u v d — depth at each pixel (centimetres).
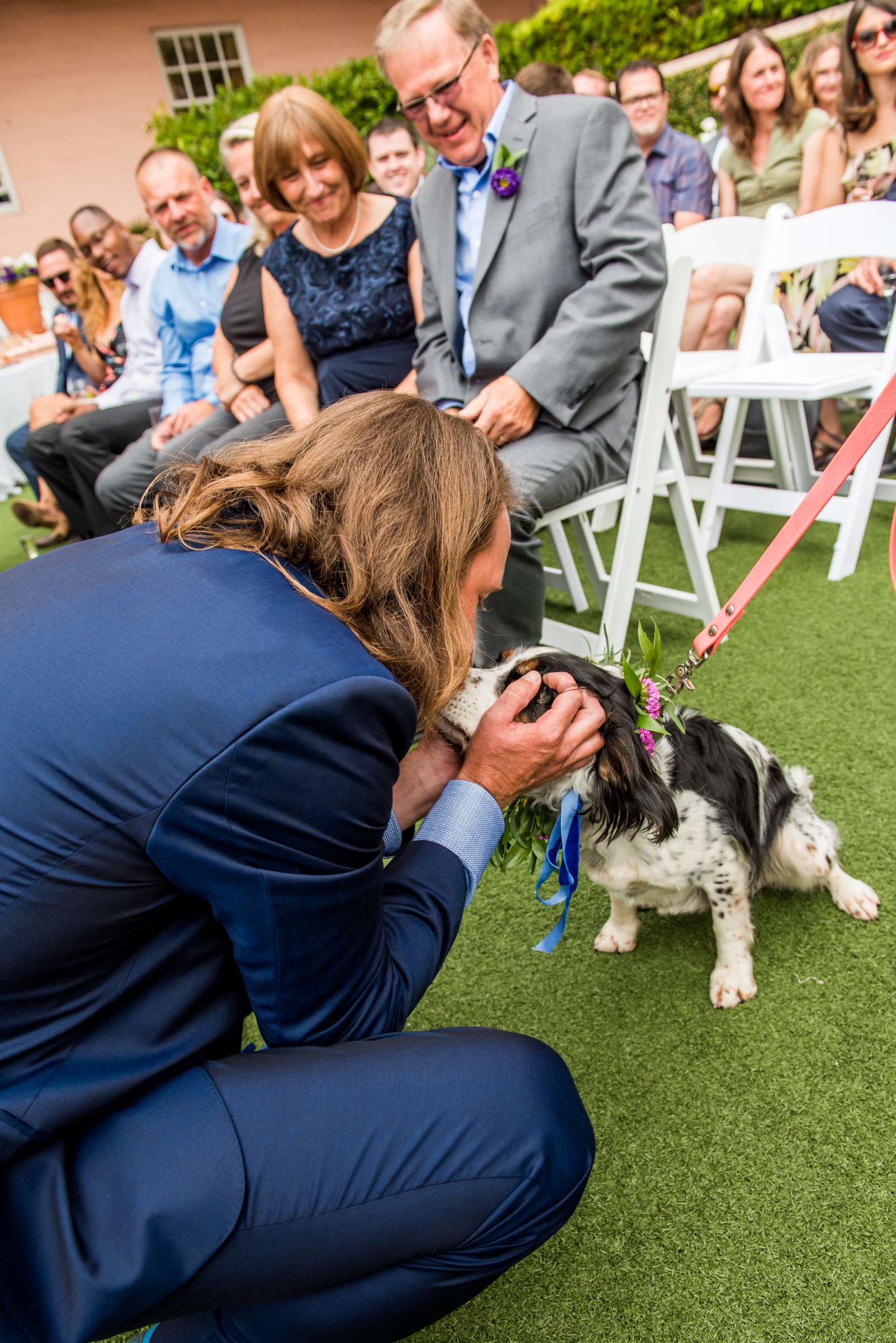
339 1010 118
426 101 282
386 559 118
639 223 280
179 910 110
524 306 296
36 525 657
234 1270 105
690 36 723
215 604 109
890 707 284
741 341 413
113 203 1340
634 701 179
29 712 103
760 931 220
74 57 1266
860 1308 139
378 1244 111
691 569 343
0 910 99
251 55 1377
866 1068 177
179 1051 112
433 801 172
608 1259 153
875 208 361
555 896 169
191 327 496
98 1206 102
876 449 356
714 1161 166
